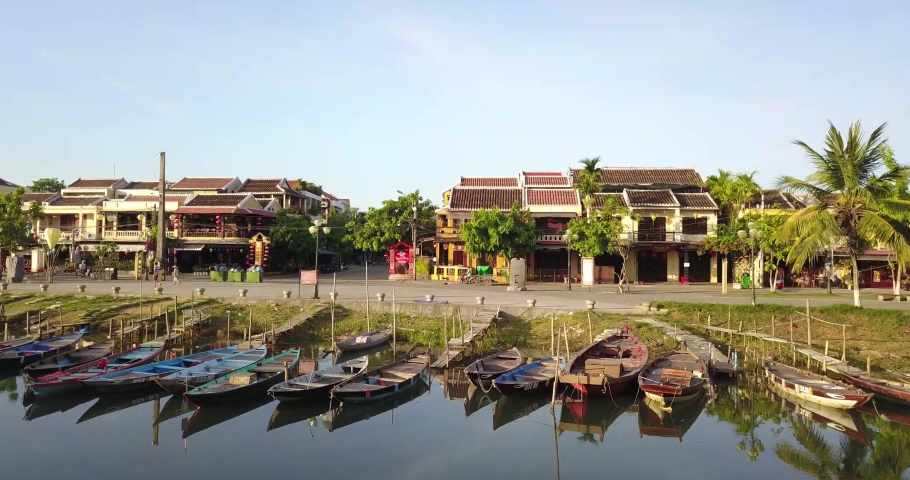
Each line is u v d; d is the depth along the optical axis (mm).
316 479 12258
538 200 46906
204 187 58219
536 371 18859
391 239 47500
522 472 12742
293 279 46188
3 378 20859
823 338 23578
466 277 42500
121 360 20625
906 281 42562
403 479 12281
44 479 12148
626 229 44906
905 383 17266
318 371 18766
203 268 47812
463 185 54094
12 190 59531
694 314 26641
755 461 13469
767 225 38469
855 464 13367
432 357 23062
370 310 29422
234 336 27203
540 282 45656
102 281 41281
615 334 22969
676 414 16547
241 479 12234
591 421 16188
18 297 32281
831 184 24812
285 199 60000
